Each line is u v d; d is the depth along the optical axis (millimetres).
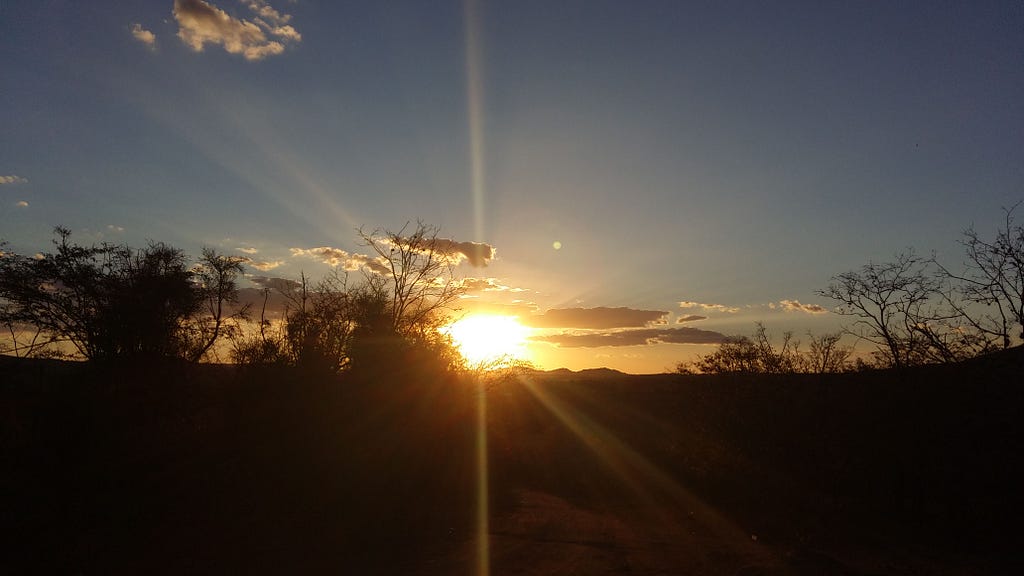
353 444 21266
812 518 17156
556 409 41656
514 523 16859
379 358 23188
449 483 22203
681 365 25984
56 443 17188
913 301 18984
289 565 12000
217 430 20844
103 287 30031
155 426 19922
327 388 21984
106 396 19469
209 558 12367
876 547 13891
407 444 22391
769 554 12906
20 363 25812
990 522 15336
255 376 21438
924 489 17312
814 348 23281
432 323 26438
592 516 18047
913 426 18109
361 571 11586
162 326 29297
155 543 13352
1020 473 16531
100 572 11312
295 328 23406
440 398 23641
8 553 12375
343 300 25141
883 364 19422
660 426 37375
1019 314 17266
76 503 15156
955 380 17688
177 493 16938
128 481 16984
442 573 11438
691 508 19516
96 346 28531
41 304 29875
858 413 19375
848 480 19250
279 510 16766
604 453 31594
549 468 27094
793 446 20953
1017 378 17312
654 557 12688
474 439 24688
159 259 31500
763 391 22203
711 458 23312
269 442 20391
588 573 11344
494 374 25750
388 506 18109
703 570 11531
